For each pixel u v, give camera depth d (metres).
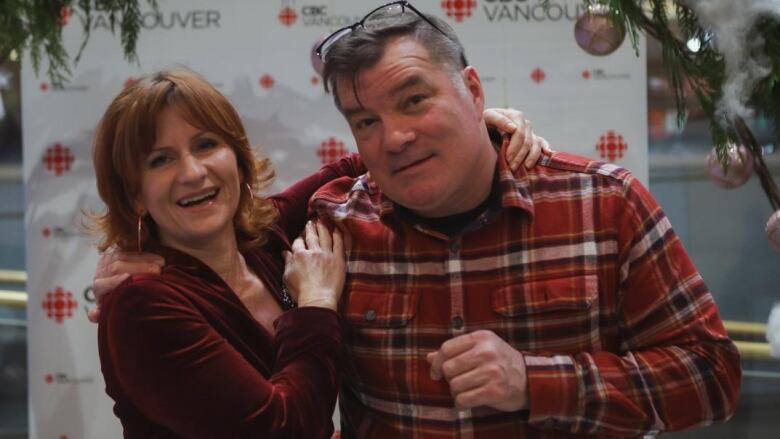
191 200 1.56
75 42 2.44
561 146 2.45
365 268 1.65
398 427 1.62
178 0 2.44
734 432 2.58
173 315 1.50
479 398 1.44
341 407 1.77
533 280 1.57
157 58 2.45
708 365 1.52
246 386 1.47
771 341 2.03
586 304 1.55
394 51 1.47
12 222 2.63
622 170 1.61
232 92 2.45
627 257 1.55
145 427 1.55
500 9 2.43
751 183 2.51
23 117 2.47
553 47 2.43
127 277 1.53
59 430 2.52
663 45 1.75
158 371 1.48
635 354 1.54
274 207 1.77
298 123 2.46
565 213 1.58
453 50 1.52
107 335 1.52
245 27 2.45
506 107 2.44
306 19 2.44
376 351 1.62
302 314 1.55
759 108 1.82
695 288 1.55
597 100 2.44
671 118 2.48
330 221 1.72
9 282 2.66
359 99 1.49
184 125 1.55
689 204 2.53
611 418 1.50
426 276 1.62
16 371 2.68
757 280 2.54
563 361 1.50
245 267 1.71
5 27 1.88
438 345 1.59
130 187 1.59
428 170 1.50
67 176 2.48
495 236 1.60
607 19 1.82
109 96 2.46
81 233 2.48
